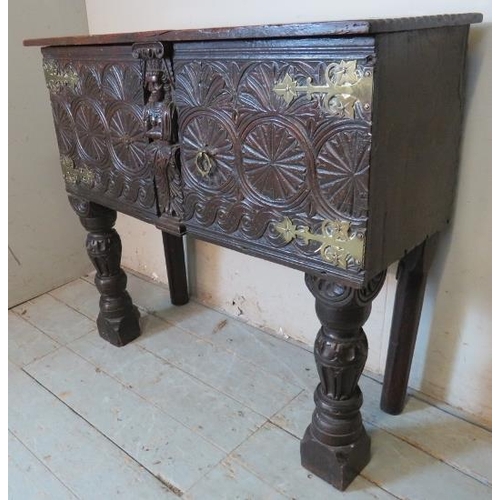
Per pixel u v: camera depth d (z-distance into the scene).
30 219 1.61
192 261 1.55
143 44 0.86
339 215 0.71
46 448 1.06
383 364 1.21
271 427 1.09
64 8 1.51
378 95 0.64
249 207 0.82
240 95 0.76
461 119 0.90
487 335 1.01
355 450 0.93
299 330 1.36
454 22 0.75
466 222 0.96
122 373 1.28
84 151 1.14
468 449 1.01
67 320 1.53
